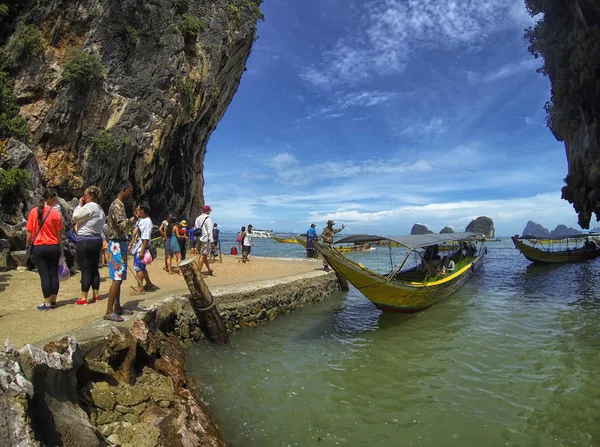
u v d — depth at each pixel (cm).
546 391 595
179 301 804
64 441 317
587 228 3139
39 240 624
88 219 639
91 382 439
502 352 774
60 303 683
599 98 2244
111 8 2148
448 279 1256
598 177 2330
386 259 2752
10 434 268
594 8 2119
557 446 453
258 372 671
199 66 2525
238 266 1504
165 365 564
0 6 1994
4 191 1095
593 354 756
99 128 2092
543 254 2505
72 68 1953
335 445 456
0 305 657
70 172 2019
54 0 2056
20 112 1962
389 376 657
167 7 2361
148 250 847
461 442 463
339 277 1387
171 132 2452
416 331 934
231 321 908
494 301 1297
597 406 545
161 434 397
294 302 1144
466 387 612
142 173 2378
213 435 449
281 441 463
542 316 1079
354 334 911
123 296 791
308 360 733
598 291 1502
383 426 498
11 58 1973
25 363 322
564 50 2470
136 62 2227
